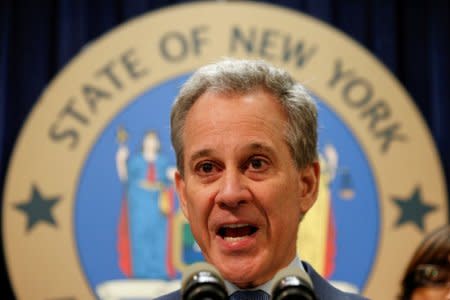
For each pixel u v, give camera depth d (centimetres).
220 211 194
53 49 500
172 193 475
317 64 489
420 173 482
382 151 483
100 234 469
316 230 473
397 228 476
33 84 494
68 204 469
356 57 490
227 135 196
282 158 200
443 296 334
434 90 502
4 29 496
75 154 474
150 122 482
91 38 499
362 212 477
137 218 471
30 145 473
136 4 499
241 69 205
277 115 202
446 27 509
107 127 478
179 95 211
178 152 212
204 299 148
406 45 511
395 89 488
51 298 461
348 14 508
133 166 475
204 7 491
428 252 337
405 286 343
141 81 484
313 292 148
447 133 498
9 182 469
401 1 512
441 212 479
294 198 204
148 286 466
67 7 498
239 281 195
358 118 486
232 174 194
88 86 480
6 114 488
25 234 465
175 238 471
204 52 487
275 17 491
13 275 461
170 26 489
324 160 482
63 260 464
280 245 199
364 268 472
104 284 465
